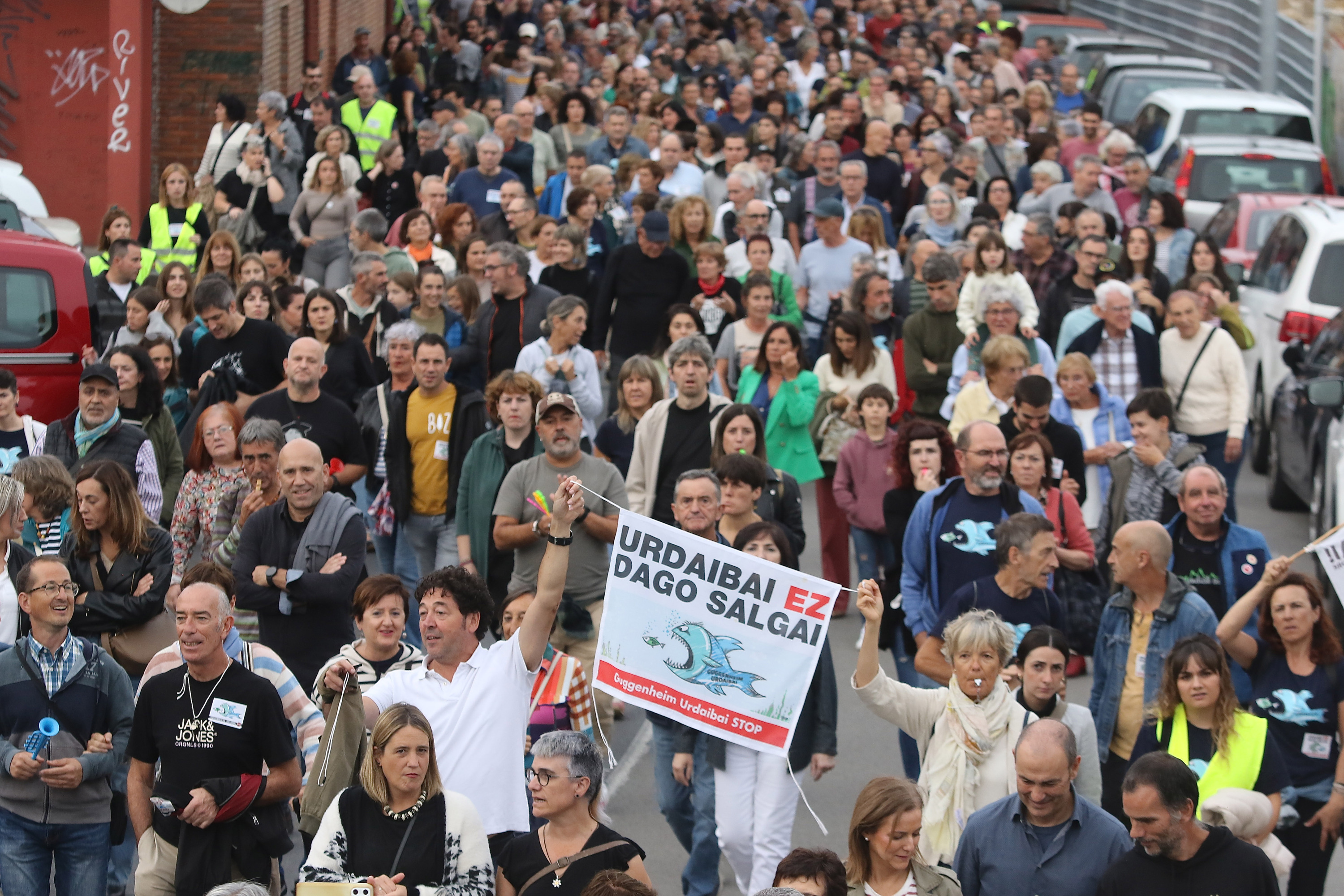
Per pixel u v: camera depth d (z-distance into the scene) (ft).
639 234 75.10
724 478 44.39
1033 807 32.12
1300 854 39.19
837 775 50.90
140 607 42.93
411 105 135.33
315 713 37.73
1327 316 79.10
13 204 85.97
